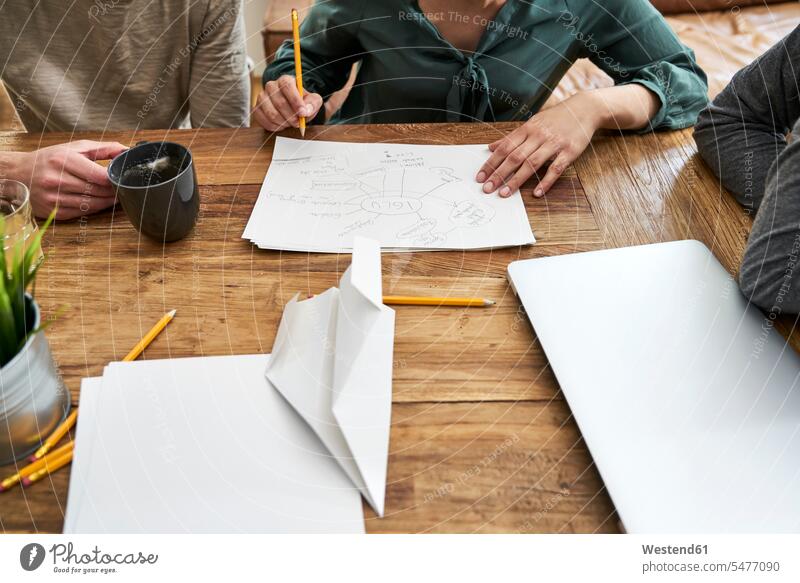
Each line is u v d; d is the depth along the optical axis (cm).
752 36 194
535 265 62
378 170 76
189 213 65
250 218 69
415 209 70
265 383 51
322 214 70
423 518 43
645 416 48
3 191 64
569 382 51
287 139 82
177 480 45
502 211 70
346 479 45
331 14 102
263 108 83
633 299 58
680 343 54
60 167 67
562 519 43
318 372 51
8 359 44
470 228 68
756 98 76
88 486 44
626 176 76
